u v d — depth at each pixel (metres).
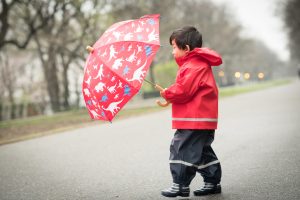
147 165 6.23
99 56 3.91
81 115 20.92
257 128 9.41
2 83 44.97
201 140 3.94
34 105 33.59
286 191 4.18
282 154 6.16
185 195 3.93
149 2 29.55
